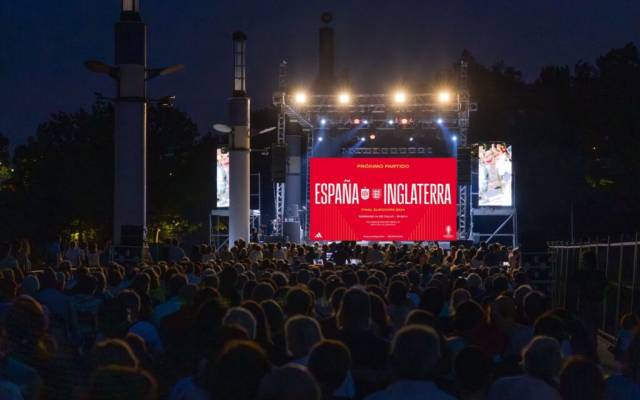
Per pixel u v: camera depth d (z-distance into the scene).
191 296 10.16
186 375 6.55
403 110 40.94
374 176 40.38
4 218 54.09
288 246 32.25
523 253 22.86
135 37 28.34
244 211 37.00
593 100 62.03
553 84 69.56
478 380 5.79
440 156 45.00
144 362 6.59
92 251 27.56
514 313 8.58
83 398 5.20
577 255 23.88
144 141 28.61
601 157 60.41
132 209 28.38
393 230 40.28
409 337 4.91
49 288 11.05
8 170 67.56
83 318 10.69
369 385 6.41
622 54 63.34
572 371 5.19
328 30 50.28
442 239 40.03
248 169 37.25
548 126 65.00
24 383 6.26
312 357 5.13
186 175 62.59
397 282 9.86
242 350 3.95
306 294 8.58
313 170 40.62
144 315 9.68
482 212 41.31
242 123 37.06
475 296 13.09
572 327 7.90
